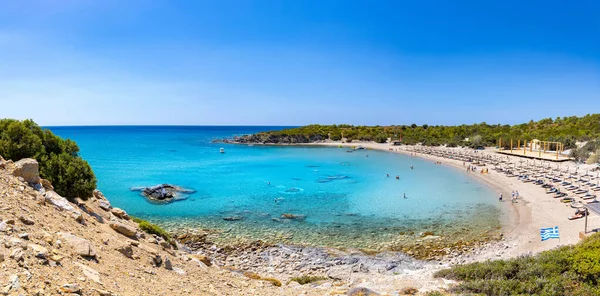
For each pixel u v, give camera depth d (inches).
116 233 563.2
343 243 1152.8
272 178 2501.2
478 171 2691.9
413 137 5492.1
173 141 6756.9
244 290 548.1
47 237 350.9
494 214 1502.2
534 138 3976.4
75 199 676.1
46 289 249.0
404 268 944.9
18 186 479.2
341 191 2046.0
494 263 668.7
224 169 2940.5
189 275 521.7
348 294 564.7
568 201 1563.7
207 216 1462.8
